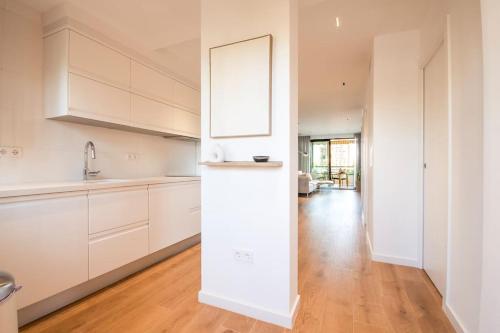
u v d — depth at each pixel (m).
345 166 11.12
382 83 2.50
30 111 1.99
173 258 2.63
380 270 2.31
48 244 1.54
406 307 1.69
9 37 1.88
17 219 1.40
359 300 1.78
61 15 1.94
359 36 2.55
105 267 1.91
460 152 1.44
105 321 1.53
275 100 1.52
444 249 1.76
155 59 2.75
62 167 2.21
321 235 3.54
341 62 3.22
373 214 2.57
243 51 1.58
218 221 1.70
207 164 1.62
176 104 3.11
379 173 2.53
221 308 1.67
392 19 2.23
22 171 1.94
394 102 2.46
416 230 2.40
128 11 2.10
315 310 1.65
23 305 1.42
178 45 2.73
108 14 2.13
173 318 1.56
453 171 1.54
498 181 1.03
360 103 5.48
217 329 1.46
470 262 1.32
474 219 1.28
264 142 1.56
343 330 1.45
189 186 2.91
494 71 1.06
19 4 1.91
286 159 1.48
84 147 2.39
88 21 2.08
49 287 1.55
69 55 1.94
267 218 1.54
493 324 1.05
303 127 9.24
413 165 2.41
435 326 1.49
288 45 1.48
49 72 2.02
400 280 2.11
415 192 2.40
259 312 1.55
